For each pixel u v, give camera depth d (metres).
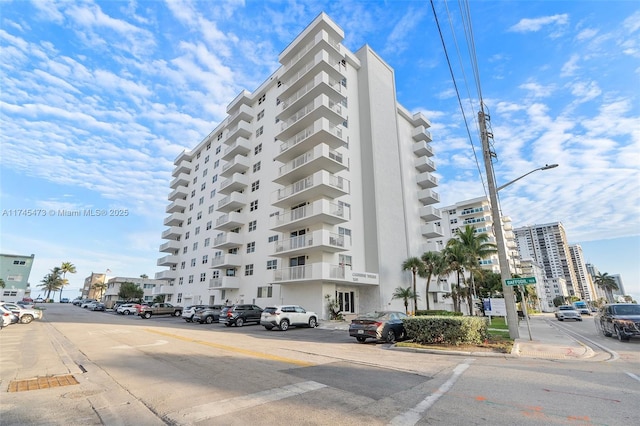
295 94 34.38
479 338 12.76
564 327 24.59
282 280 28.73
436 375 7.64
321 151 28.70
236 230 40.09
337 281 27.73
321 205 27.64
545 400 5.67
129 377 7.52
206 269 44.75
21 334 17.48
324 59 31.75
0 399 5.86
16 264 64.62
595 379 7.22
